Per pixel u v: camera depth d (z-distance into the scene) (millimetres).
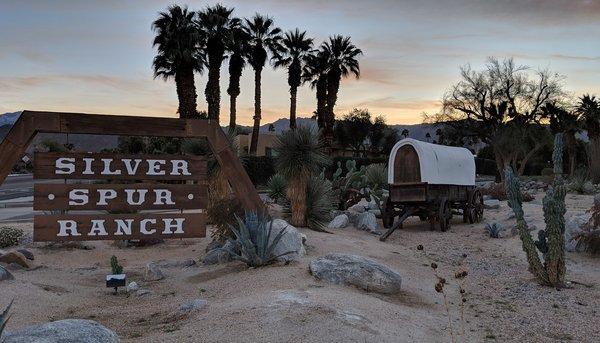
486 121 61156
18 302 7195
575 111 61219
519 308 8102
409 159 16766
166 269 10297
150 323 6355
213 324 5840
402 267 10516
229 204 11594
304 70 58125
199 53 41594
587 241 12531
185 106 39000
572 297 8844
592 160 41812
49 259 11289
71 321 4695
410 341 5812
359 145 84938
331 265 8156
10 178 49875
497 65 60719
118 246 13078
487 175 77688
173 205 9914
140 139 43031
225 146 10375
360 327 5828
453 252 13172
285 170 13477
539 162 77188
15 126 9305
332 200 14859
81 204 9508
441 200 16562
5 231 12500
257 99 52938
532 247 9820
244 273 8820
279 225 10008
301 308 6203
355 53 56812
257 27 52062
